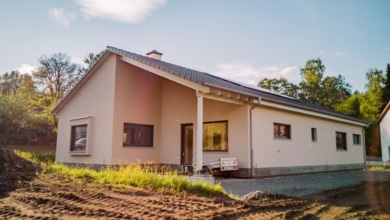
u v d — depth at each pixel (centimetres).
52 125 2381
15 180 650
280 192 718
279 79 3684
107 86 1142
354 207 545
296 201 566
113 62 1133
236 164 990
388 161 2519
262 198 565
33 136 2388
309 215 465
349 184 918
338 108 3591
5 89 4394
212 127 1109
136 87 1174
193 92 1155
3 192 532
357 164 1695
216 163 966
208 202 496
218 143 1081
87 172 766
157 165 1180
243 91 951
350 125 1688
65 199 486
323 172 1374
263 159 1038
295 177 1102
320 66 3631
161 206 454
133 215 398
